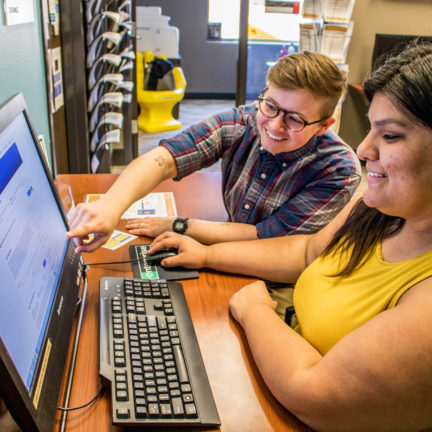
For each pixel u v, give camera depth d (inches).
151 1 274.1
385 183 29.2
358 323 33.3
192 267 48.7
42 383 28.1
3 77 51.4
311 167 53.6
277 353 33.9
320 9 154.9
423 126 26.1
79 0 110.4
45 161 40.0
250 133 56.4
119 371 32.5
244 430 30.6
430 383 25.7
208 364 36.3
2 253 27.5
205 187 70.2
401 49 31.5
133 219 58.6
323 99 46.3
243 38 171.8
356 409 28.0
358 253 36.4
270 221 54.4
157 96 208.7
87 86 123.0
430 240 31.5
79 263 43.6
